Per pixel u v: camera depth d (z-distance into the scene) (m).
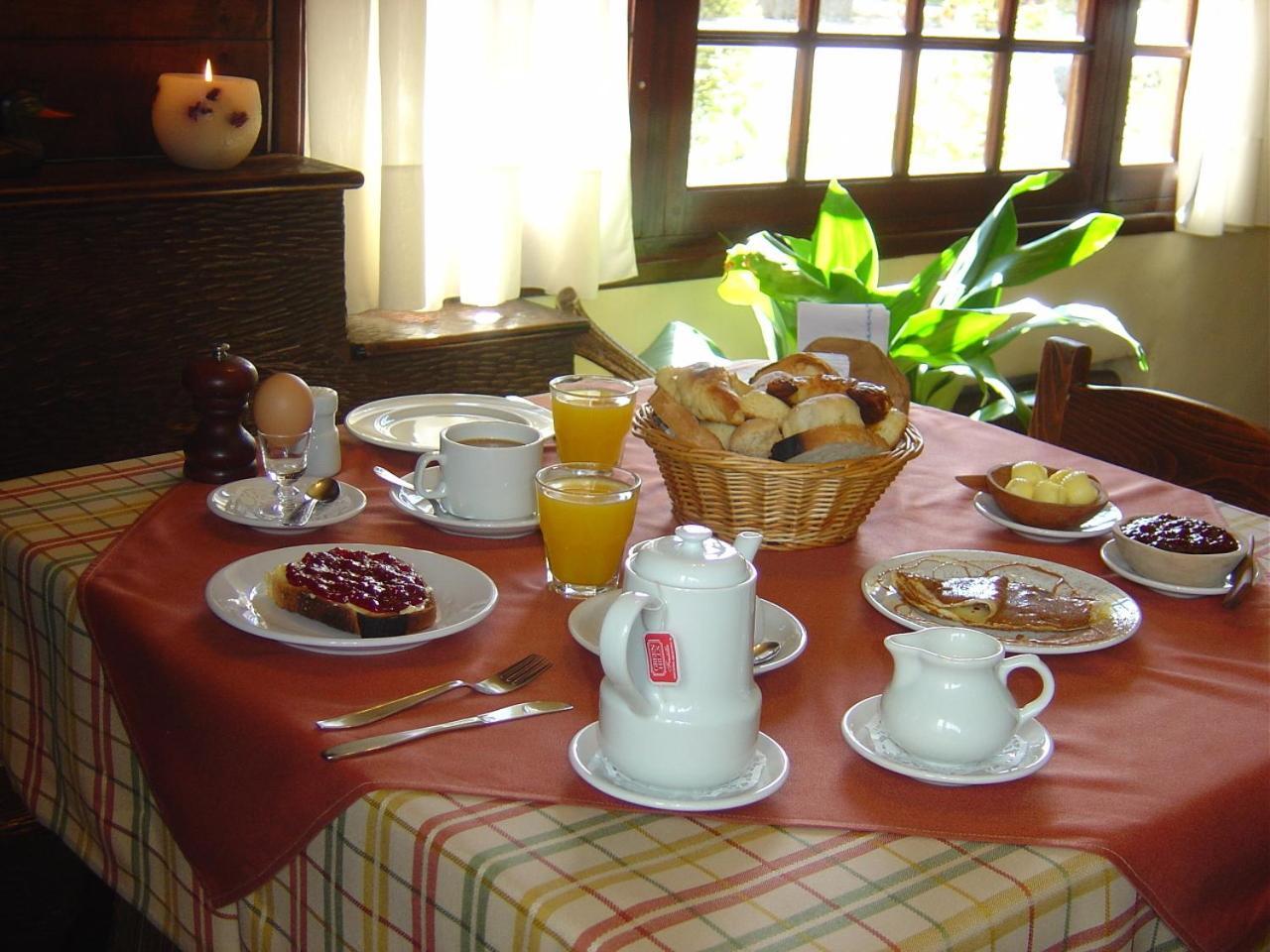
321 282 1.86
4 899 1.41
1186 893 0.73
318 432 1.21
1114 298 3.42
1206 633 1.00
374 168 2.02
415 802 0.71
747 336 2.75
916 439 1.12
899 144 2.83
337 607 0.90
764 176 2.69
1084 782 0.77
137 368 1.72
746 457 1.06
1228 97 3.26
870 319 1.36
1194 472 1.45
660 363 2.28
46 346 1.64
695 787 0.72
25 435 1.66
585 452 1.22
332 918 0.75
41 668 1.04
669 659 0.71
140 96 1.88
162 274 1.71
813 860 0.68
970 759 0.76
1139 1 3.18
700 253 2.60
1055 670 0.92
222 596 0.94
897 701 0.78
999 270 2.31
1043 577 1.05
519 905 0.63
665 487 1.26
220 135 1.74
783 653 0.90
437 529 1.12
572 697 0.84
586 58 2.15
